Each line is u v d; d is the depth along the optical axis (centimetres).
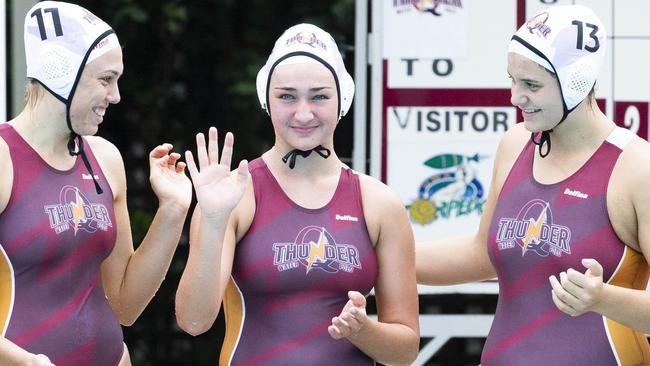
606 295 779
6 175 819
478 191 1238
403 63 1233
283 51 829
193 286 797
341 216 844
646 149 824
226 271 813
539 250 841
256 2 1614
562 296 775
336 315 841
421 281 965
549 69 812
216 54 1622
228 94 1625
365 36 1233
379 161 1237
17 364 783
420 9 1229
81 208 841
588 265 773
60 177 838
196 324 807
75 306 845
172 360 1619
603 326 838
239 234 837
